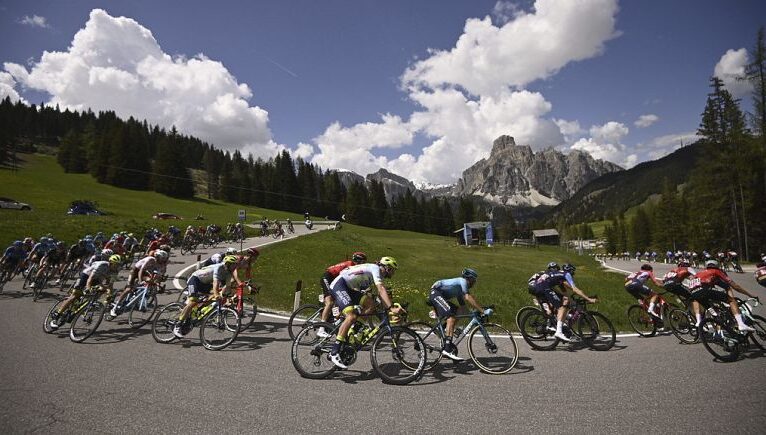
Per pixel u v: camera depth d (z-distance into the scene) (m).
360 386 5.16
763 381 5.41
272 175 122.19
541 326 7.44
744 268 33.62
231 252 7.58
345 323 5.55
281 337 7.60
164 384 5.05
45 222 29.28
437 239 90.00
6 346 6.51
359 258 7.69
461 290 6.18
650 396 4.86
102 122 155.25
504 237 130.88
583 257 61.34
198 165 163.00
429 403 4.61
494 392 4.99
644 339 8.22
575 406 4.55
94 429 3.85
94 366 5.68
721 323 6.70
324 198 129.38
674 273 8.31
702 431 3.94
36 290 10.77
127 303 8.25
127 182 93.00
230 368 5.73
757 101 43.00
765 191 44.03
